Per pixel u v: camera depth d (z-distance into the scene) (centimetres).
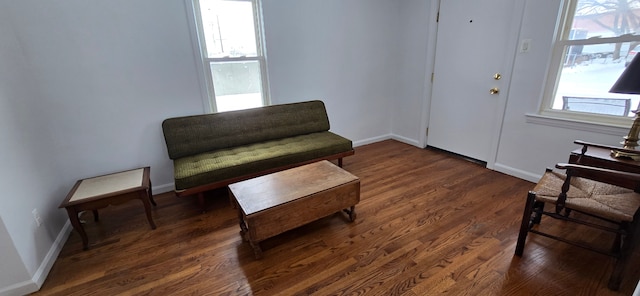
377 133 409
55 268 171
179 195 212
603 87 216
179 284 156
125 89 232
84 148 227
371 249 179
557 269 158
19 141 170
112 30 217
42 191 186
